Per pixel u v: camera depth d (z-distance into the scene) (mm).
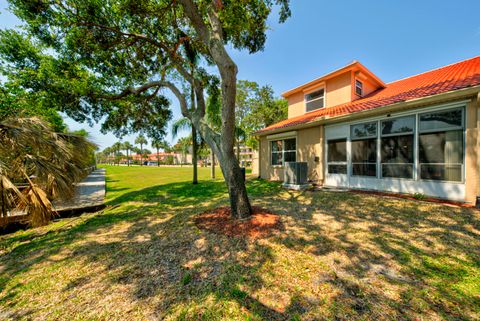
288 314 1808
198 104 5090
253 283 2256
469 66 7160
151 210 5598
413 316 1719
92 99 6828
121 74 6949
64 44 5703
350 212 4562
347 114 6898
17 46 5789
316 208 4945
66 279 2506
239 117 18312
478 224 3590
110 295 2188
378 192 6484
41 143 3613
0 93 6680
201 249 3102
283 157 10398
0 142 3225
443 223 3723
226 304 1965
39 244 3629
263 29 5902
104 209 5988
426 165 5652
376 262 2590
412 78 9578
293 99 11961
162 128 9477
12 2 4680
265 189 7836
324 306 1878
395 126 6277
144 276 2500
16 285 2410
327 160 8305
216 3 3713
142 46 6562
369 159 6984
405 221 3908
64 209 5480
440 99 5047
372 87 10414
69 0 5031
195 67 7371
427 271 2355
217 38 3549
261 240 3258
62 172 3936
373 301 1915
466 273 2287
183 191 8430
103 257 3031
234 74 3584
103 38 5801
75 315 1916
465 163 4910
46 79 5988
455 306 1814
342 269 2463
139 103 8258
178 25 6293
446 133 5281
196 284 2295
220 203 5883
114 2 5348
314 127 8742
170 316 1859
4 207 2977
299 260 2686
